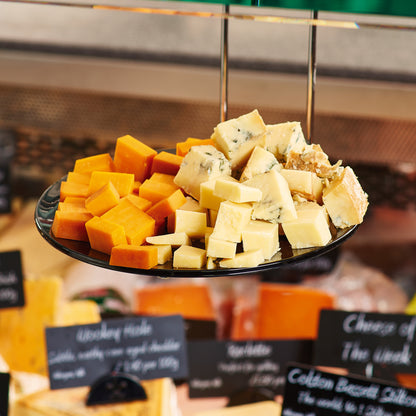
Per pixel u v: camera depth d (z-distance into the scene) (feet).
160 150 3.76
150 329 5.40
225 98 3.15
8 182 5.98
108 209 2.96
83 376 5.37
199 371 5.67
